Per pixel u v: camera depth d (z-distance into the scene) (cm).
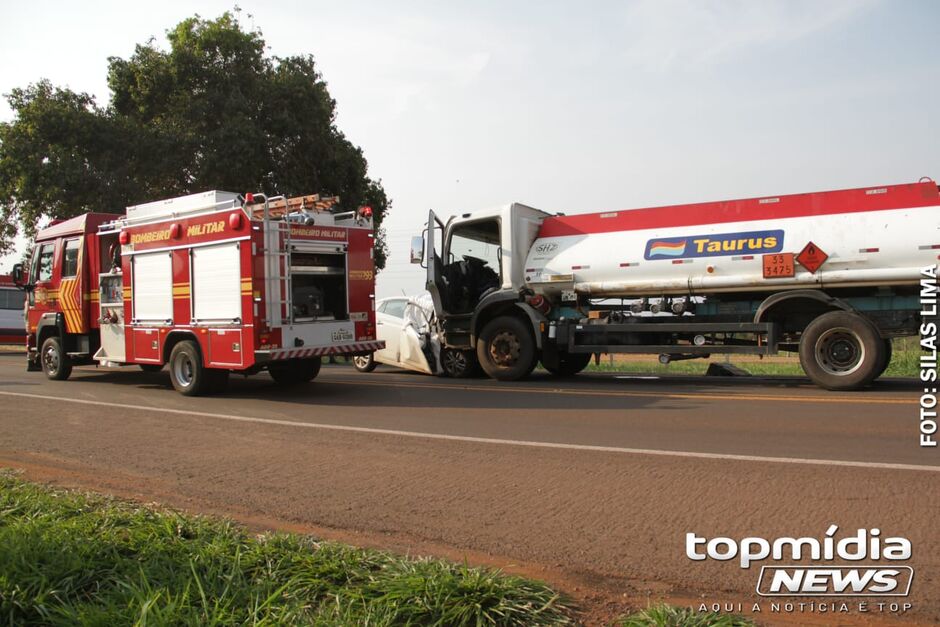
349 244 1200
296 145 2534
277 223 1095
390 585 348
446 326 1453
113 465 675
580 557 422
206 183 2342
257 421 905
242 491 577
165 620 306
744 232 1163
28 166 2217
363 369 1648
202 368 1145
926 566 397
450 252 1460
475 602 335
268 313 1077
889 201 1080
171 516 458
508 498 542
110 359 1310
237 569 361
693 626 317
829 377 1084
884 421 805
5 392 1246
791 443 699
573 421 862
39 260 1500
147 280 1229
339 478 613
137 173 2362
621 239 1277
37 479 616
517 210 1379
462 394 1145
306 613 322
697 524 471
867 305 1102
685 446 699
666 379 1366
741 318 1191
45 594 334
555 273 1323
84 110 2327
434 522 491
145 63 2398
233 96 2381
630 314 1277
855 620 342
